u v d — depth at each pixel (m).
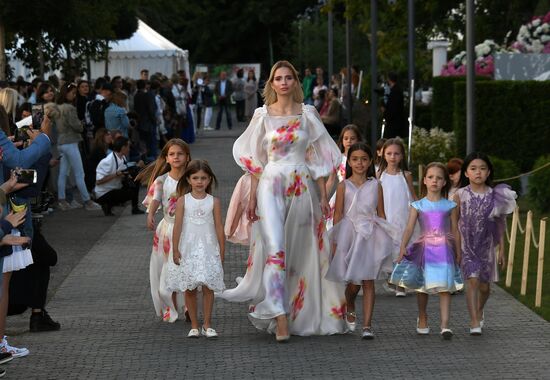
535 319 11.27
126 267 14.94
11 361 9.80
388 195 12.72
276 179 10.71
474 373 9.09
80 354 10.05
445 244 10.41
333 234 10.81
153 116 29.19
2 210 8.88
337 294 10.75
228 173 27.42
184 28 85.56
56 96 21.50
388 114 26.58
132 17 44.00
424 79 39.09
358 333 10.80
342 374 9.12
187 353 10.02
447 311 10.42
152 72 45.25
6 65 27.86
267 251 10.52
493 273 10.68
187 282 10.48
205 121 46.91
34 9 25.28
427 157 23.62
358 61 54.03
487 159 10.73
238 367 9.44
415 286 10.46
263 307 10.41
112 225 19.17
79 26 27.28
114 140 20.56
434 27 35.72
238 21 83.44
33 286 10.88
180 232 10.60
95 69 44.94
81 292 13.18
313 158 10.94
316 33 57.94
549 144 22.12
